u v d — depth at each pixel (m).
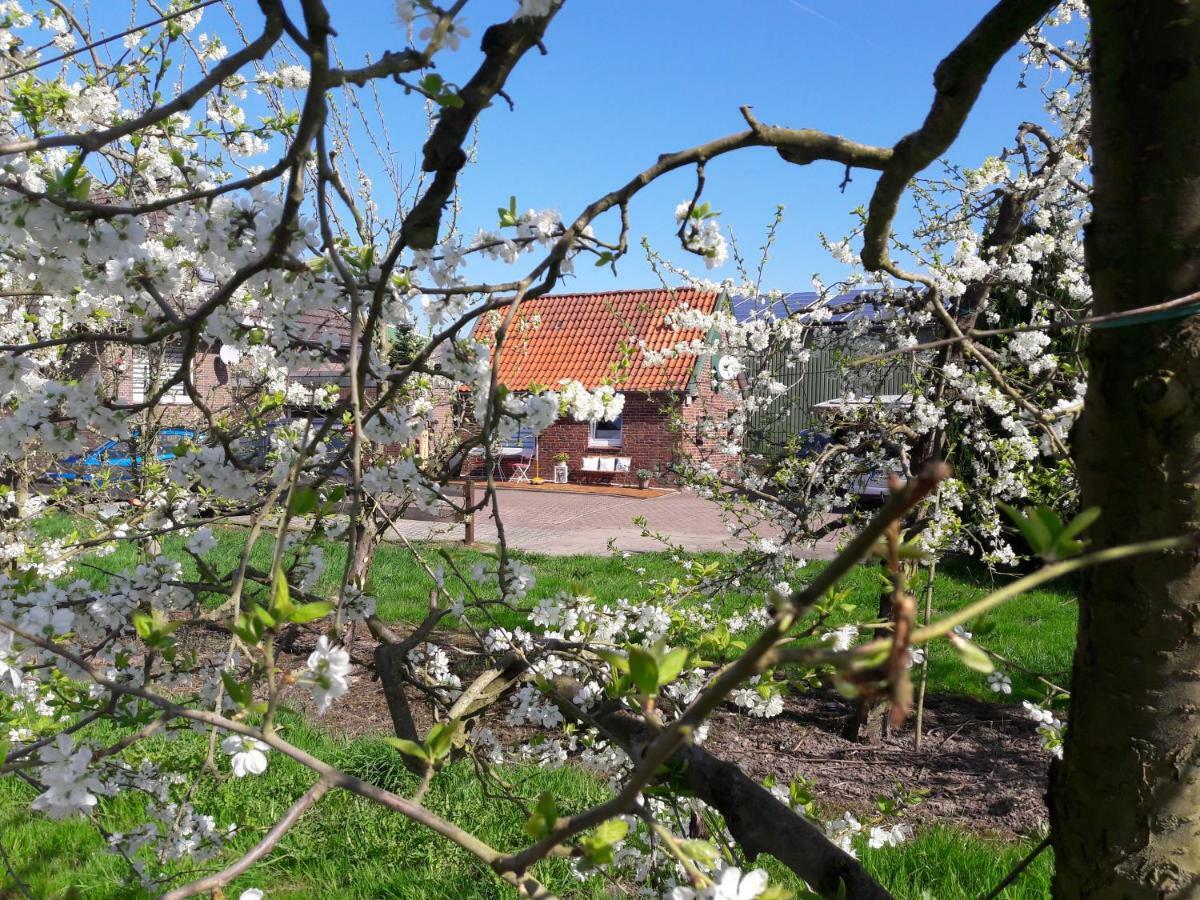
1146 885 1.31
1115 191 1.27
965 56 1.53
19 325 4.17
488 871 3.67
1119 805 1.33
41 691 2.31
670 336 16.94
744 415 5.71
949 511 4.18
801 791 2.40
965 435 4.95
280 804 4.16
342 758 4.62
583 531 14.78
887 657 0.60
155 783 2.69
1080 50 5.36
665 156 1.65
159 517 2.36
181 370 1.88
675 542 13.40
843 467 5.32
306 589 2.32
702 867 1.04
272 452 3.13
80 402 1.90
